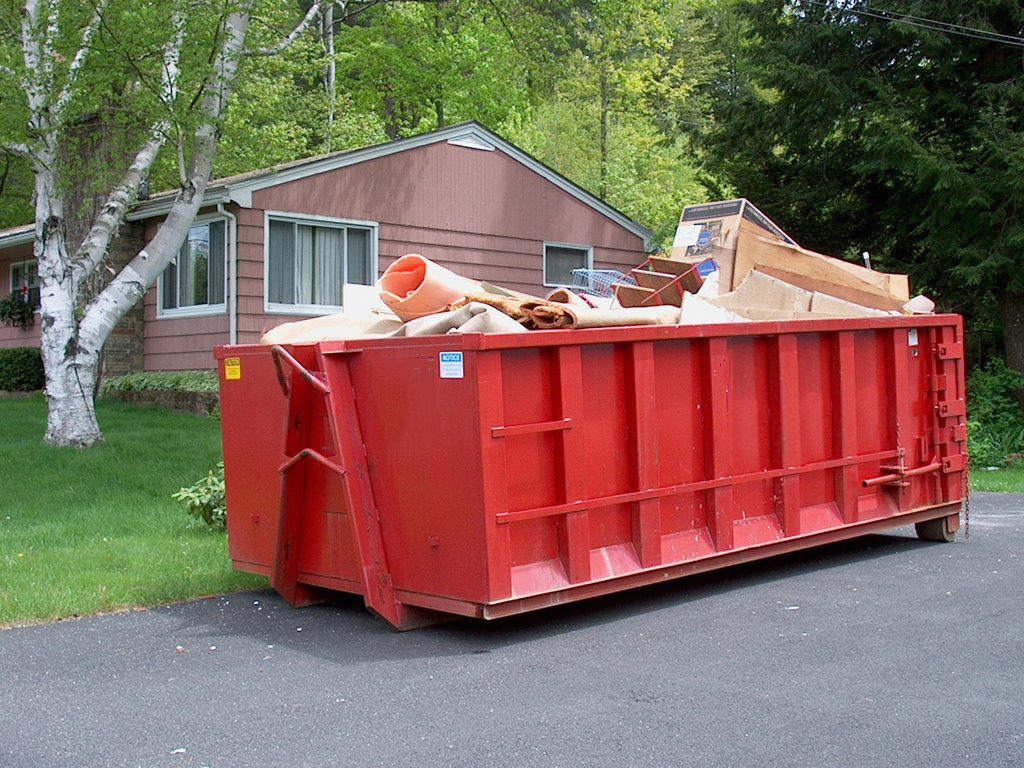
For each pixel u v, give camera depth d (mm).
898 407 9055
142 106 12969
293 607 7305
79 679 5676
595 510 6797
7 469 12039
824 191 20562
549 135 40469
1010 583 7871
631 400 7000
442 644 6375
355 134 31406
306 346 6910
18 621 6812
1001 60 18688
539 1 21531
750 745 4613
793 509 8047
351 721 4992
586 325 6695
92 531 9484
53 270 13438
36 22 12695
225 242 17812
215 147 14297
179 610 7211
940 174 17344
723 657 5988
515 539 6359
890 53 19375
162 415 17047
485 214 20688
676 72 43625
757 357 7902
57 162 13492
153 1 12375
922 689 5355
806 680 5523
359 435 6746
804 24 19609
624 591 7801
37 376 22781
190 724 4977
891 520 8992
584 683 5535
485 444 6117
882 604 7230
